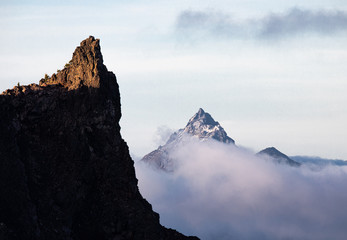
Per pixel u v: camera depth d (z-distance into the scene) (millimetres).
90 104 124062
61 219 119125
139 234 123312
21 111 121375
